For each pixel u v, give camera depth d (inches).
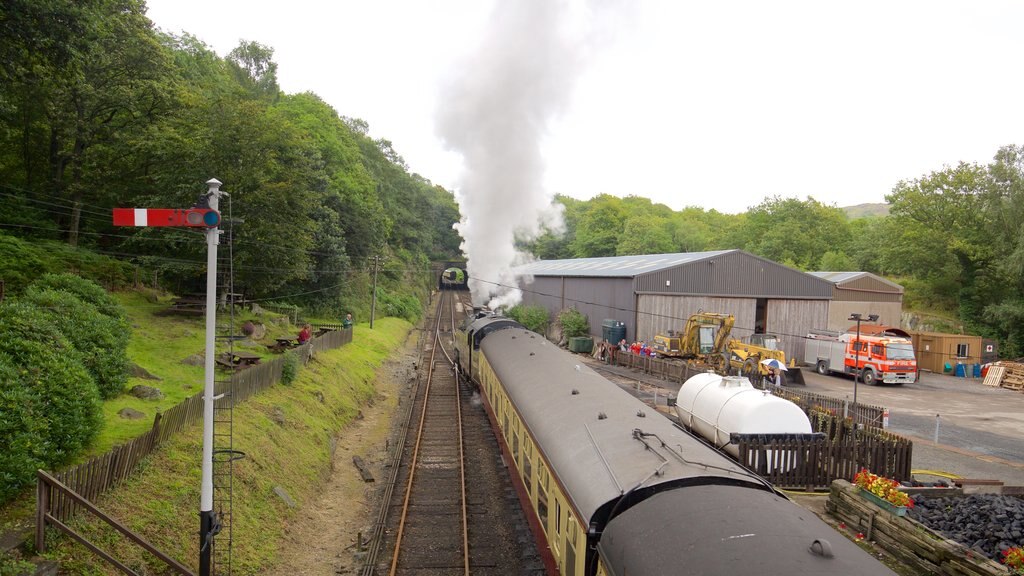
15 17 624.7
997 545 391.2
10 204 1110.4
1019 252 1609.3
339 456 713.6
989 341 1562.5
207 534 333.7
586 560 278.1
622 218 3373.5
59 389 398.6
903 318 2074.3
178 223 325.4
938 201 2001.7
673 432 354.0
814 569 183.5
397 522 525.7
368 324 1847.9
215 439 524.1
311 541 489.4
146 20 1146.7
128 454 414.6
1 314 432.1
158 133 1097.4
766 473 545.6
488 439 781.3
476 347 1024.2
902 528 419.2
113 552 349.4
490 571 435.8
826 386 1283.2
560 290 1915.6
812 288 1619.1
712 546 203.9
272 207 1090.7
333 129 2439.7
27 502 355.3
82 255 1067.9
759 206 3058.6
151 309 1030.4
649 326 1481.3
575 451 349.4
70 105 1149.1
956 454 761.0
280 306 1518.2
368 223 2161.7
